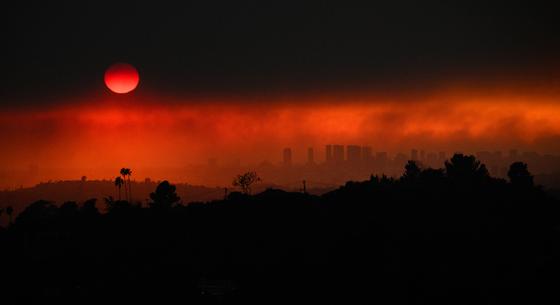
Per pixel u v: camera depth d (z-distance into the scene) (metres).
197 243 159.62
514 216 162.62
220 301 115.56
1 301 121.50
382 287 116.94
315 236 154.00
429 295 111.25
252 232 164.38
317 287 119.50
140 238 170.00
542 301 105.06
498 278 118.44
